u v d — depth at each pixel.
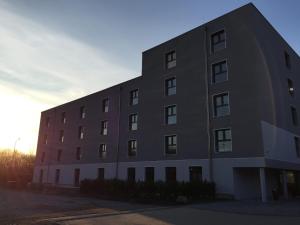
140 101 31.09
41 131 50.19
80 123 40.75
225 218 12.16
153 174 27.75
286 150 23.55
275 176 24.80
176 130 26.31
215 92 23.80
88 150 37.78
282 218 12.16
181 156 25.28
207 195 21.09
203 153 23.56
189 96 25.88
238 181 21.52
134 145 30.88
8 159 79.44
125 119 32.75
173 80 28.02
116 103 34.78
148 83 30.52
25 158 80.69
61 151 43.47
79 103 42.06
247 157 20.73
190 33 27.14
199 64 25.64
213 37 25.33
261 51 22.44
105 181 25.64
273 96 23.12
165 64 29.08
